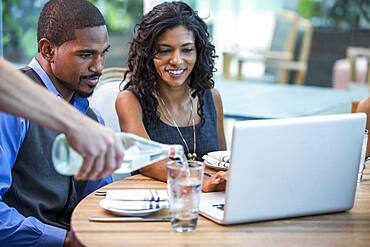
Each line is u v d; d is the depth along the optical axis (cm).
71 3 203
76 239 155
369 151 244
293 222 172
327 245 155
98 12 206
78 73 206
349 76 609
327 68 624
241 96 430
